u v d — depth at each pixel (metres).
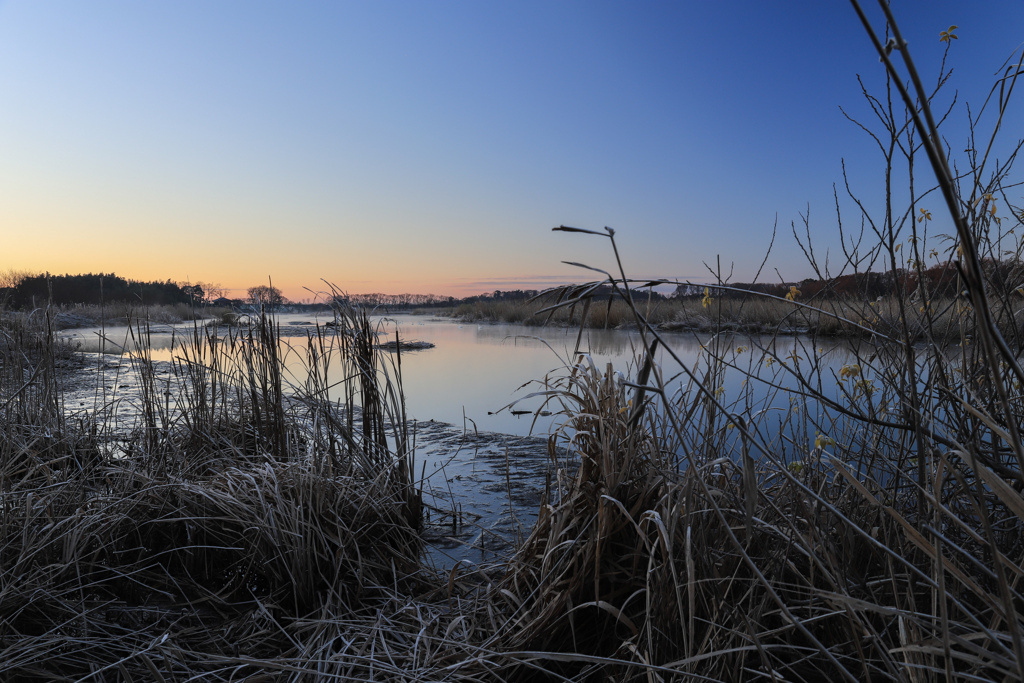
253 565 2.27
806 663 1.49
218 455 3.29
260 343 3.35
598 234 1.18
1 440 3.18
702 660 1.44
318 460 2.89
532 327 17.84
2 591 1.96
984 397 1.72
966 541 1.63
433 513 3.11
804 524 1.55
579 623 1.77
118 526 2.40
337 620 2.00
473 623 1.90
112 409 4.17
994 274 1.82
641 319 1.19
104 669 1.66
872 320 1.92
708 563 1.54
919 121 0.73
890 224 1.31
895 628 1.44
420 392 6.73
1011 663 1.00
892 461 1.81
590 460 1.91
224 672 1.80
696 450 1.81
